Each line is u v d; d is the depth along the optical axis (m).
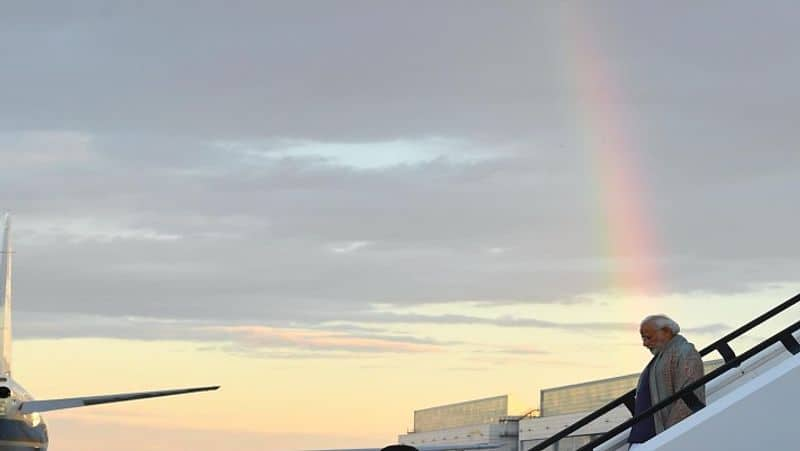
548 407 66.00
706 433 12.51
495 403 73.81
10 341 58.28
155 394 50.44
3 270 59.19
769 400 12.58
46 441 53.81
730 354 14.67
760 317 14.59
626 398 14.48
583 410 61.31
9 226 60.12
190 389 49.25
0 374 56.19
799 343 13.63
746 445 12.52
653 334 14.01
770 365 14.46
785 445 12.50
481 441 71.94
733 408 12.57
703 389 13.62
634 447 12.77
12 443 50.97
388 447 14.80
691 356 13.75
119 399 51.06
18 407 51.66
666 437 12.59
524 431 68.50
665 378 13.80
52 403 52.72
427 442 82.44
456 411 80.44
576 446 61.38
